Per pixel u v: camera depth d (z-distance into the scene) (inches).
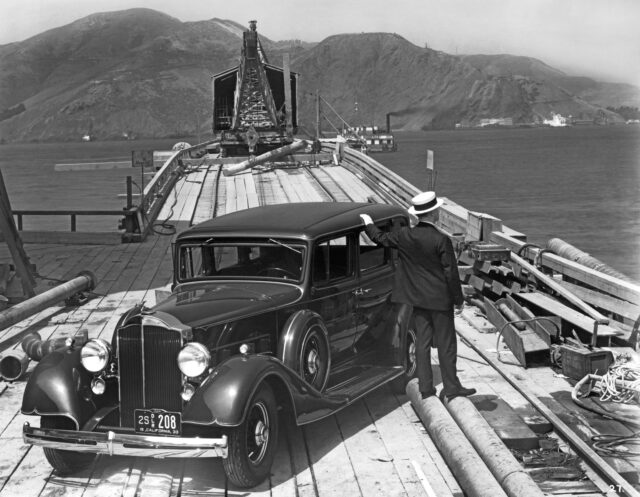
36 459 260.7
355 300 288.8
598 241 2096.5
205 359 219.1
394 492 225.0
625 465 233.8
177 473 243.4
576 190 3587.6
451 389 270.8
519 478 207.9
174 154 1331.2
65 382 233.5
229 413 215.6
